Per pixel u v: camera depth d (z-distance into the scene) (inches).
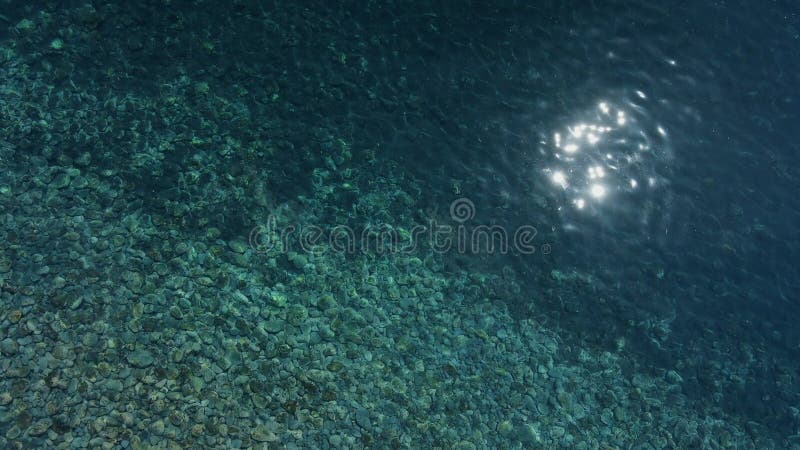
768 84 445.1
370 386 328.8
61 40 395.9
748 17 459.5
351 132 409.1
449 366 343.9
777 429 355.6
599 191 413.7
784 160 428.5
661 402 354.9
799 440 353.7
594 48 445.4
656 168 420.8
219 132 393.1
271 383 319.9
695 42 450.6
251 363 323.9
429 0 449.4
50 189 352.5
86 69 393.1
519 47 441.7
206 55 413.1
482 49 439.5
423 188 401.4
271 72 416.5
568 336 369.4
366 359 337.4
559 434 333.7
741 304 391.9
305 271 361.7
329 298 354.3
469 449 319.9
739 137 430.9
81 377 301.3
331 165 398.0
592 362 362.6
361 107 417.4
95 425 290.8
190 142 386.0
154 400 302.7
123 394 301.6
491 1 452.8
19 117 369.4
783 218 414.6
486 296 374.3
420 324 356.2
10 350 301.0
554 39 445.4
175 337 322.7
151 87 397.4
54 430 287.1
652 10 455.8
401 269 374.3
